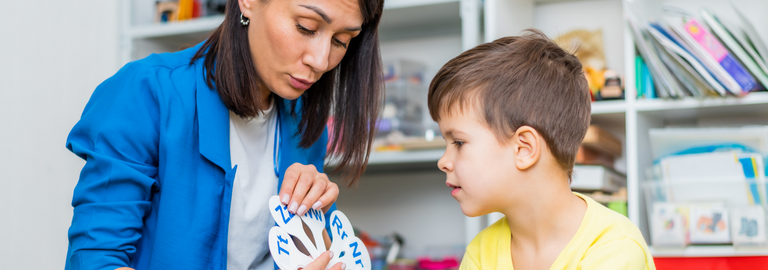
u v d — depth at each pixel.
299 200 0.95
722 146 1.67
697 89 1.67
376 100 1.11
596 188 1.76
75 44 2.29
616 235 0.85
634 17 1.74
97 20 2.35
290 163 1.11
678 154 1.71
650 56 1.71
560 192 0.91
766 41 1.85
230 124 1.02
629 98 1.76
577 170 1.78
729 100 1.64
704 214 1.61
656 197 1.68
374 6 0.93
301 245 0.99
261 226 1.06
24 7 2.16
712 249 1.59
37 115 2.19
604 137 1.84
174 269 0.92
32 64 2.17
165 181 0.92
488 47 0.97
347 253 1.00
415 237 2.38
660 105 1.72
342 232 1.01
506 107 0.88
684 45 1.68
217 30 1.01
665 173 1.68
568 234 0.89
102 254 0.85
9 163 2.12
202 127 0.95
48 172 2.21
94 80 2.34
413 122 2.14
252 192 1.05
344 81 1.10
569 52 1.04
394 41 2.40
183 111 0.94
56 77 2.24
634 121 1.74
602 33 2.03
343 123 1.11
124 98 0.91
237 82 0.95
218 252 0.96
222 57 0.95
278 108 1.11
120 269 0.83
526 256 0.93
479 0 1.92
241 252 1.04
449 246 2.18
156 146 0.94
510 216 0.92
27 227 2.15
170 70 0.96
